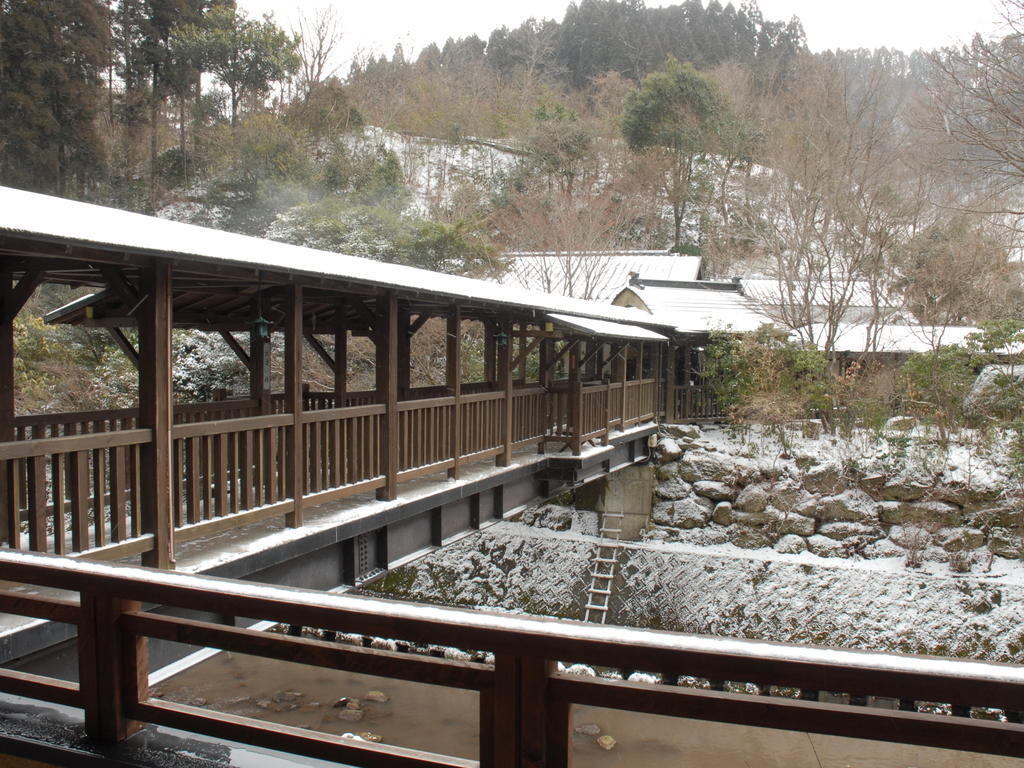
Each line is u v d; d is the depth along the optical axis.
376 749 2.56
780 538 15.37
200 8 34.56
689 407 19.25
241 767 2.70
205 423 4.94
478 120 42.31
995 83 14.31
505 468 9.32
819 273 22.52
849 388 18.17
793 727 2.05
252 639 2.59
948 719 1.94
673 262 28.05
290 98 33.50
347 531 6.13
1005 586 13.42
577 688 2.23
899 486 14.97
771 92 39.28
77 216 4.22
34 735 2.88
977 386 16.98
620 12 52.44
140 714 2.82
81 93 25.14
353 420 6.52
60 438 3.97
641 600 14.88
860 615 13.74
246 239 6.18
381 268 7.45
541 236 29.11
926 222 22.30
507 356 9.60
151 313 4.44
